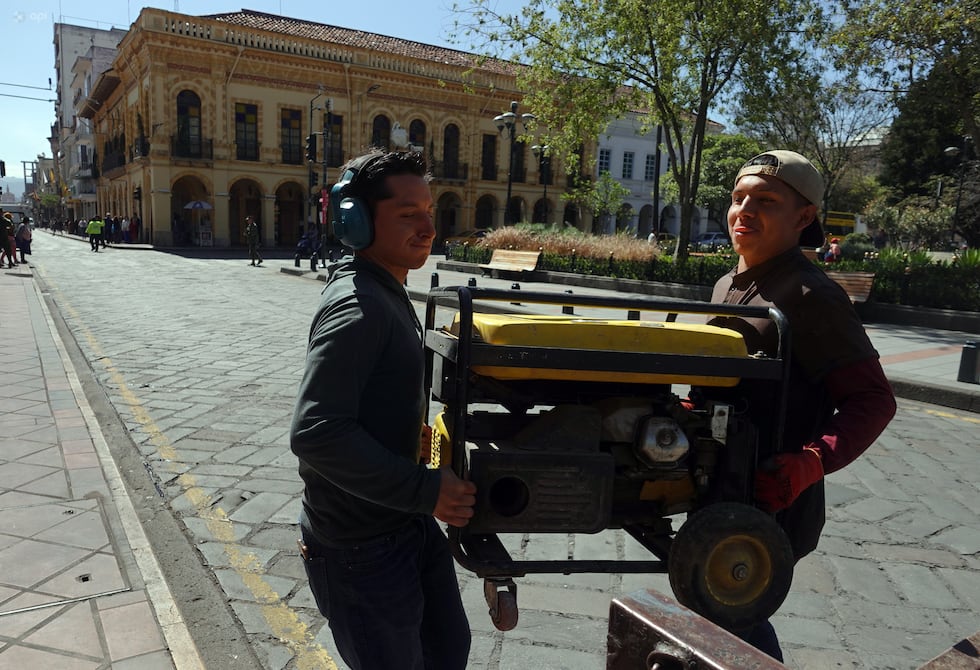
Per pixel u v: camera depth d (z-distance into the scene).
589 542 3.42
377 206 1.52
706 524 1.50
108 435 4.75
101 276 17.31
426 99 38.41
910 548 3.44
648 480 1.70
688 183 16.67
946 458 4.89
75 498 3.58
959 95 12.83
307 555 1.60
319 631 2.57
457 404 1.50
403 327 1.51
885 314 11.81
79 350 7.74
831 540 3.51
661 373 1.53
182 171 33.41
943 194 32.28
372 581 1.54
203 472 4.11
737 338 1.62
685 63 15.69
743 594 1.55
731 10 14.27
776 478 1.62
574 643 2.55
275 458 4.36
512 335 1.50
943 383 6.75
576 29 16.11
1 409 5.17
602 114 17.11
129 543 3.11
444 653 1.74
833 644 2.62
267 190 35.53
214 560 3.08
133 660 2.28
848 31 13.23
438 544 1.76
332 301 1.45
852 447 1.62
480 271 19.62
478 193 40.91
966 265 11.60
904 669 2.48
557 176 43.34
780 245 1.86
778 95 15.83
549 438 1.54
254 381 6.40
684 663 0.74
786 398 1.65
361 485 1.35
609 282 15.82
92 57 54.72
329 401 1.35
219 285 15.72
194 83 32.88
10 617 2.49
